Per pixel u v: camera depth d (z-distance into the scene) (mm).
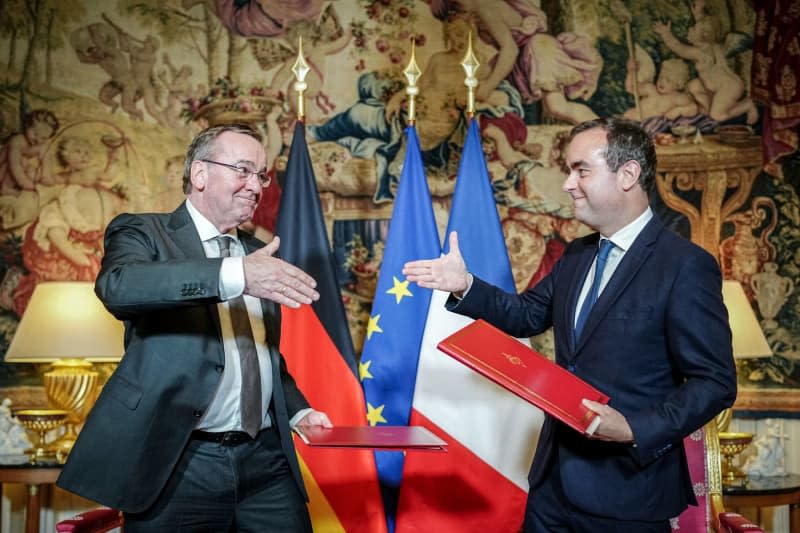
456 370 3695
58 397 4223
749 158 4785
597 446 2412
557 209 4777
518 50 4859
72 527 2797
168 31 4754
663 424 2223
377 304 3822
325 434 2605
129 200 4664
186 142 4727
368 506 3572
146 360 2475
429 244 3857
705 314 2334
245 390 2604
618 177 2527
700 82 4844
